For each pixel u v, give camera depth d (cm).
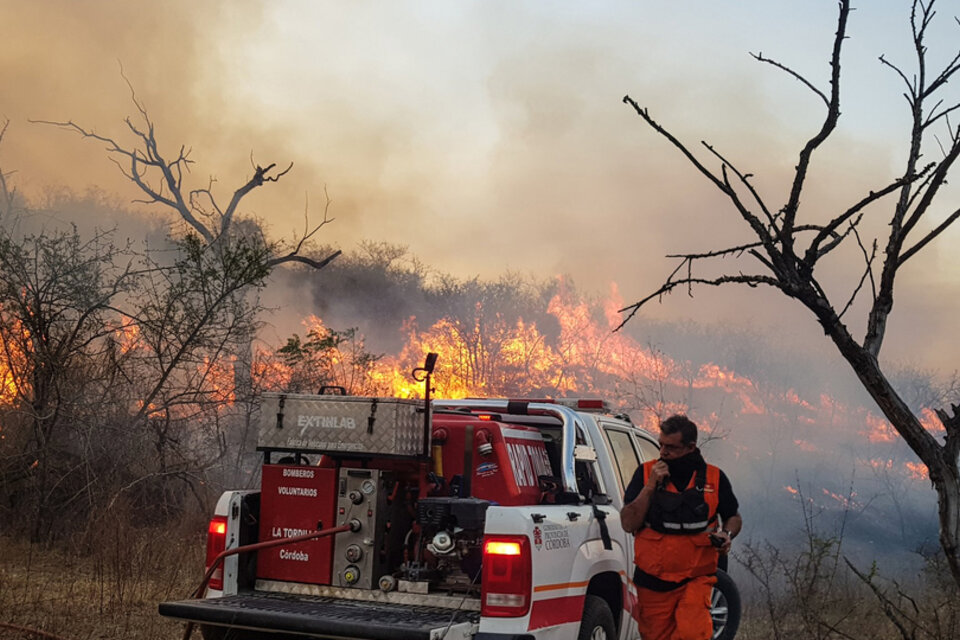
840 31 326
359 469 568
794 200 332
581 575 557
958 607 704
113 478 1172
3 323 1173
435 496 580
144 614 791
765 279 335
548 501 595
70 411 1179
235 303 1334
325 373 1562
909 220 334
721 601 782
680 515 527
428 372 562
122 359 1225
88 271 1234
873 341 338
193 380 1328
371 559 557
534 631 508
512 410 652
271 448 577
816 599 848
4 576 870
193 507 1242
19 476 1138
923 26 343
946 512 329
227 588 570
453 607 541
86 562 1016
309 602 556
